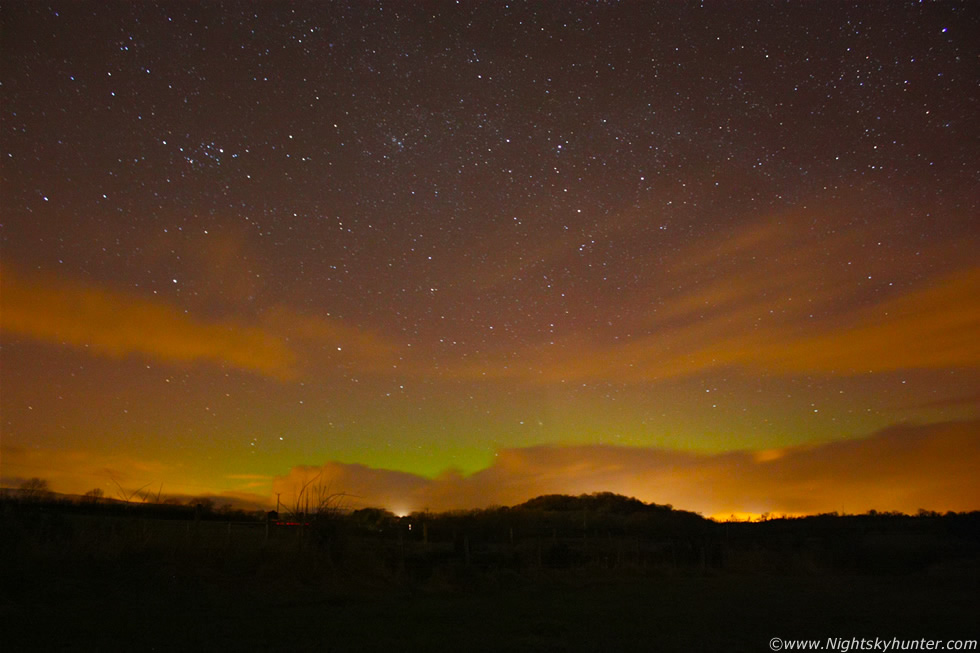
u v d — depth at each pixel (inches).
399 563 780.0
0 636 351.3
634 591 733.9
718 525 1969.7
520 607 564.4
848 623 476.1
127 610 447.2
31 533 588.7
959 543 1334.9
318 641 369.7
